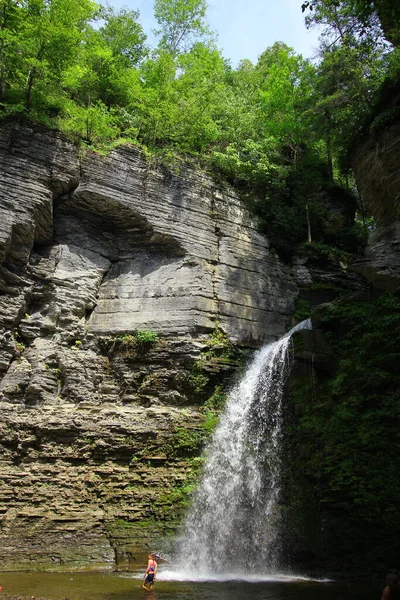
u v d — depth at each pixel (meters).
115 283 23.88
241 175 27.97
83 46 27.42
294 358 19.95
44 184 21.81
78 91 27.09
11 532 15.20
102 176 23.03
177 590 12.12
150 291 23.45
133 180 23.75
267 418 20.23
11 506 16.06
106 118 24.00
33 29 22.33
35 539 15.09
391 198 24.11
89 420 19.02
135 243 24.42
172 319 22.69
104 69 28.38
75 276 22.97
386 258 22.45
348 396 18.33
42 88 23.30
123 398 21.03
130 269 24.14
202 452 19.11
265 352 22.91
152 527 16.27
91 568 14.23
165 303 23.09
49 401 20.09
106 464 18.19
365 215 35.38
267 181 28.59
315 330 20.36
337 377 18.98
